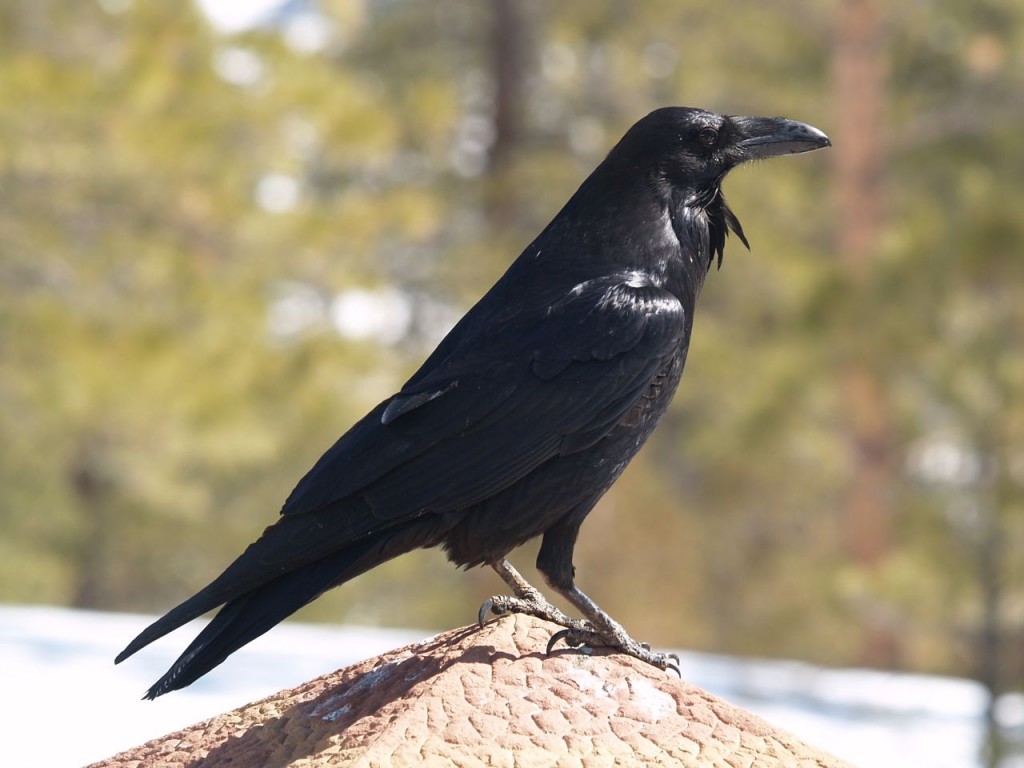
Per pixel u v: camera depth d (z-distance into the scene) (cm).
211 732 426
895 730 1166
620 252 541
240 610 450
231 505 2492
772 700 1260
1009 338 1337
